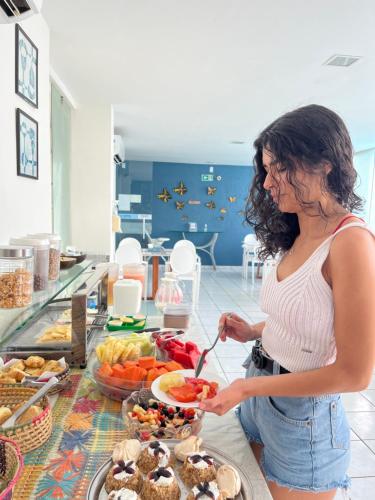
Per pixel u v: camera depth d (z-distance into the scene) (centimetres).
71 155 401
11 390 103
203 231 854
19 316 97
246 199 113
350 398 262
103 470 77
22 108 174
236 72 296
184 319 180
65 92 347
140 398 104
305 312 81
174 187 855
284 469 90
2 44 149
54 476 80
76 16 212
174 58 271
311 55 261
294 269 88
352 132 513
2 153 151
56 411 107
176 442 89
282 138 78
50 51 262
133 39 242
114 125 486
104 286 197
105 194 411
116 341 136
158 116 438
